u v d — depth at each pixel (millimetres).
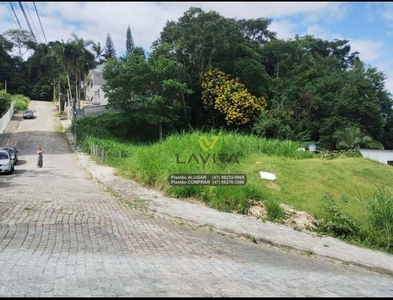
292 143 16672
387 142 38625
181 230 7680
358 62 37625
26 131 35688
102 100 54750
